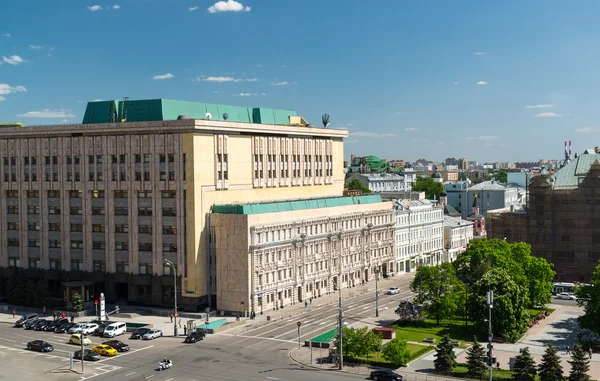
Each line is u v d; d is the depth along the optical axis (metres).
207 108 162.50
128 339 112.81
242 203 147.38
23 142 153.38
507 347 106.56
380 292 160.50
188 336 109.81
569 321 128.75
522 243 147.75
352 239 169.62
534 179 191.62
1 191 156.38
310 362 95.56
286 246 142.25
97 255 145.50
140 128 138.50
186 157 134.88
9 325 124.75
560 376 83.44
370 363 94.38
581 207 186.25
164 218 137.50
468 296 118.62
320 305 143.62
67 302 138.50
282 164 164.62
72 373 90.69
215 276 137.25
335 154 189.12
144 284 139.00
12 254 156.00
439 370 90.00
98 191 145.00
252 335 114.62
